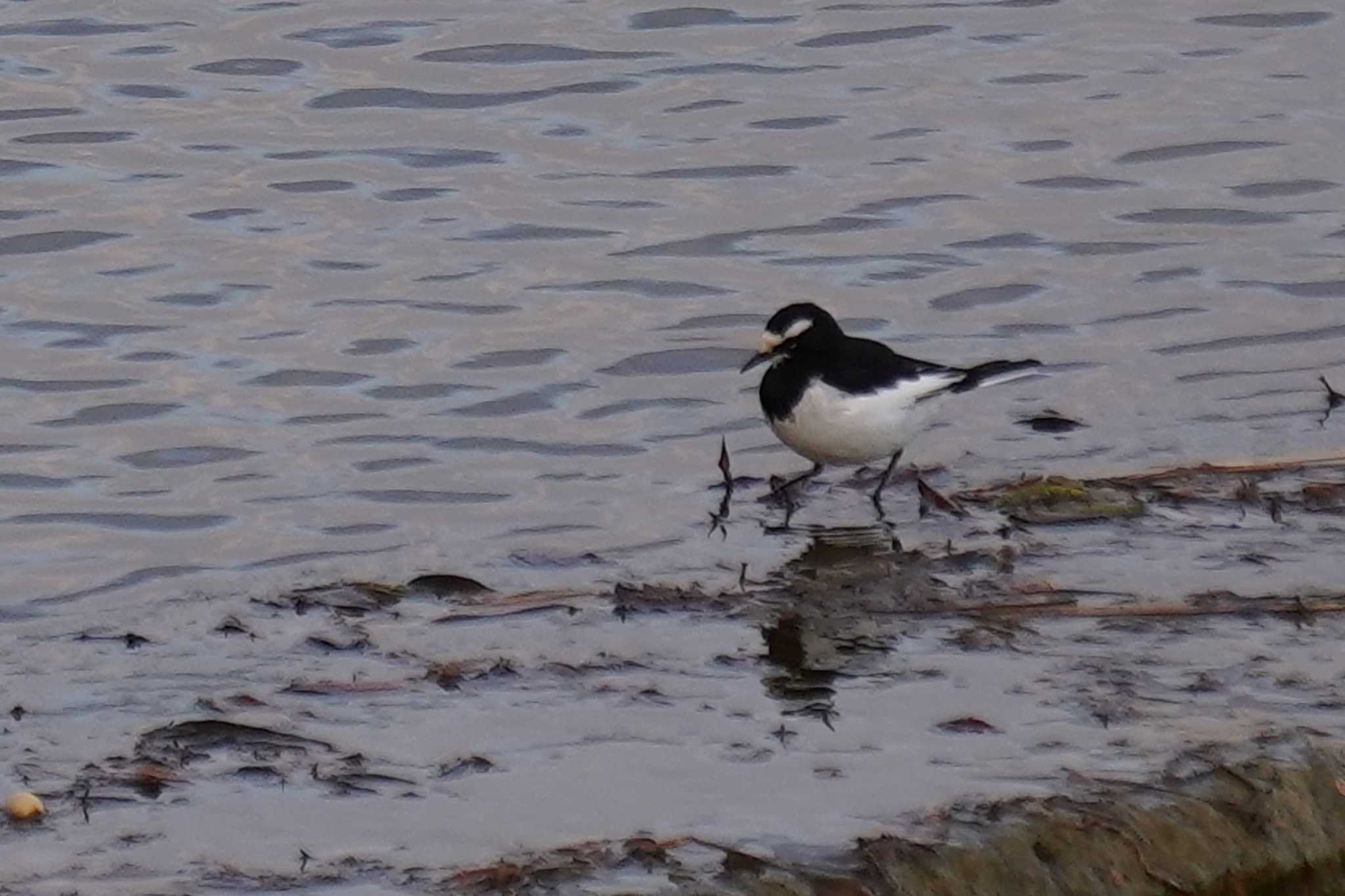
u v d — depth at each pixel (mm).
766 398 14430
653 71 24562
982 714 10969
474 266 19469
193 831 9812
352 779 10328
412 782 10312
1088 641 11914
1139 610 12312
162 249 19859
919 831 9586
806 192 21172
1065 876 9312
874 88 23969
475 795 10172
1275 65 24422
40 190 21203
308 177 21656
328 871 9422
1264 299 18375
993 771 10250
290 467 15320
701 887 9047
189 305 18609
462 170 21891
